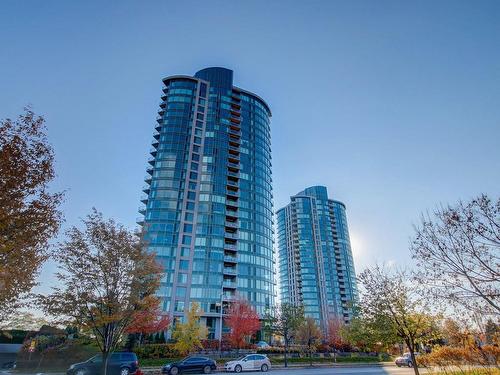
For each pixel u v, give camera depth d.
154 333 52.72
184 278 77.44
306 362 42.00
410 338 18.92
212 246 84.50
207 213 88.50
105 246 16.77
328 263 166.75
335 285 162.00
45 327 32.31
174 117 98.69
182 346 38.84
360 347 53.50
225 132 104.56
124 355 24.16
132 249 17.42
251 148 108.25
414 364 18.45
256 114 117.19
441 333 17.81
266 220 100.00
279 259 180.25
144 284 17.30
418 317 18.61
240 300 65.56
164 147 93.19
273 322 55.00
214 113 106.19
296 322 50.62
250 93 119.44
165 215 83.00
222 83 114.56
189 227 84.44
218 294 78.50
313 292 156.12
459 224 11.72
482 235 11.34
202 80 109.31
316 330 56.66
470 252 11.46
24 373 28.61
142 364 33.34
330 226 179.00
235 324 53.06
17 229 10.15
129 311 16.47
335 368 35.25
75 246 16.17
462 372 16.78
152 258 18.61
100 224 17.08
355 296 163.50
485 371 16.20
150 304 17.45
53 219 10.88
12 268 10.73
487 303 11.47
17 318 16.23
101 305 16.05
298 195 188.75
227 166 99.19
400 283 19.58
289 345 57.69
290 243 175.38
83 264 16.05
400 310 19.06
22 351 31.25
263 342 68.31
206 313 74.94
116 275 16.52
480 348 15.57
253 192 100.50
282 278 173.50
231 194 95.00
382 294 19.69
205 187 91.94
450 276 11.90
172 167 90.25
